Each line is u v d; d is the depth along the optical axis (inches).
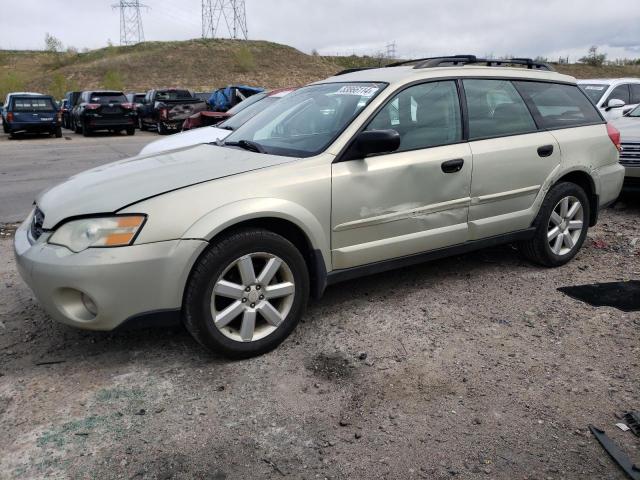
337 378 123.6
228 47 2755.9
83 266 114.2
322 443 102.3
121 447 101.1
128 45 2874.0
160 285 118.8
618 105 398.9
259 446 101.7
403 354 133.6
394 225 150.5
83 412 111.3
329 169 138.3
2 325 150.1
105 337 143.1
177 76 2421.3
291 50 2866.6
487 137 169.2
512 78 182.1
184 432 105.4
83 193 128.0
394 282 179.0
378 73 167.0
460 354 133.5
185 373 126.0
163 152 169.6
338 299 165.9
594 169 195.9
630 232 241.8
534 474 94.6
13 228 258.4
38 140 761.6
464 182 161.6
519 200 177.2
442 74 164.7
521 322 150.5
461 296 167.9
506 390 118.3
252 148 154.9
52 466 96.3
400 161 148.9
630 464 95.8
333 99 161.8
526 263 197.8
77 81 2331.4
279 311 136.4
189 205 120.9
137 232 116.3
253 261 132.5
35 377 124.3
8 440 102.8
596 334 143.3
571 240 195.0
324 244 139.3
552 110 190.7
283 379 123.4
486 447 101.0
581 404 113.4
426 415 110.0
